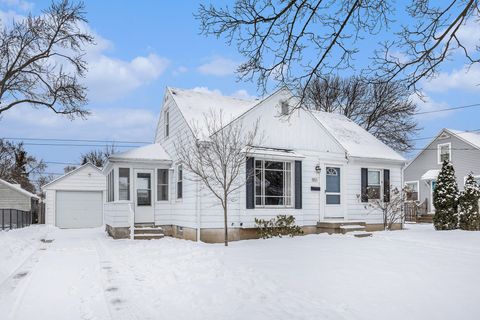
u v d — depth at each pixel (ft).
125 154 57.77
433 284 24.90
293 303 21.61
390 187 62.95
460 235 51.11
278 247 41.01
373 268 29.66
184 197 53.42
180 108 54.90
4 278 30.53
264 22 18.58
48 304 23.22
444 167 62.18
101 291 25.98
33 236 62.75
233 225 49.90
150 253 40.14
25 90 81.92
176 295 24.29
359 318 19.13
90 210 94.38
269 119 53.78
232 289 24.68
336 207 58.54
